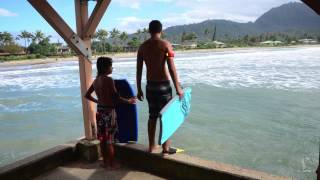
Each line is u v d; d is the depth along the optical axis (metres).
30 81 33.00
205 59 58.62
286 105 15.49
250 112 14.29
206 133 11.23
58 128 13.19
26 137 12.05
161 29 3.98
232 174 3.65
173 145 10.05
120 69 41.09
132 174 4.27
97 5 4.27
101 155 4.79
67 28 4.28
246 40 191.00
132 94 4.49
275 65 38.59
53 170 4.45
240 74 29.86
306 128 11.62
